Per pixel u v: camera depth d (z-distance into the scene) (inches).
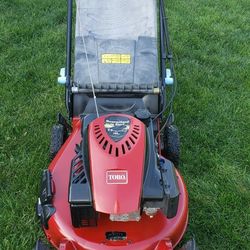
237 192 52.9
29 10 93.0
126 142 38.1
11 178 53.4
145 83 51.6
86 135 40.1
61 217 39.6
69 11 55.1
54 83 70.9
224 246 46.5
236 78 76.0
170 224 39.7
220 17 97.7
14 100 66.3
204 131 62.4
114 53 53.3
